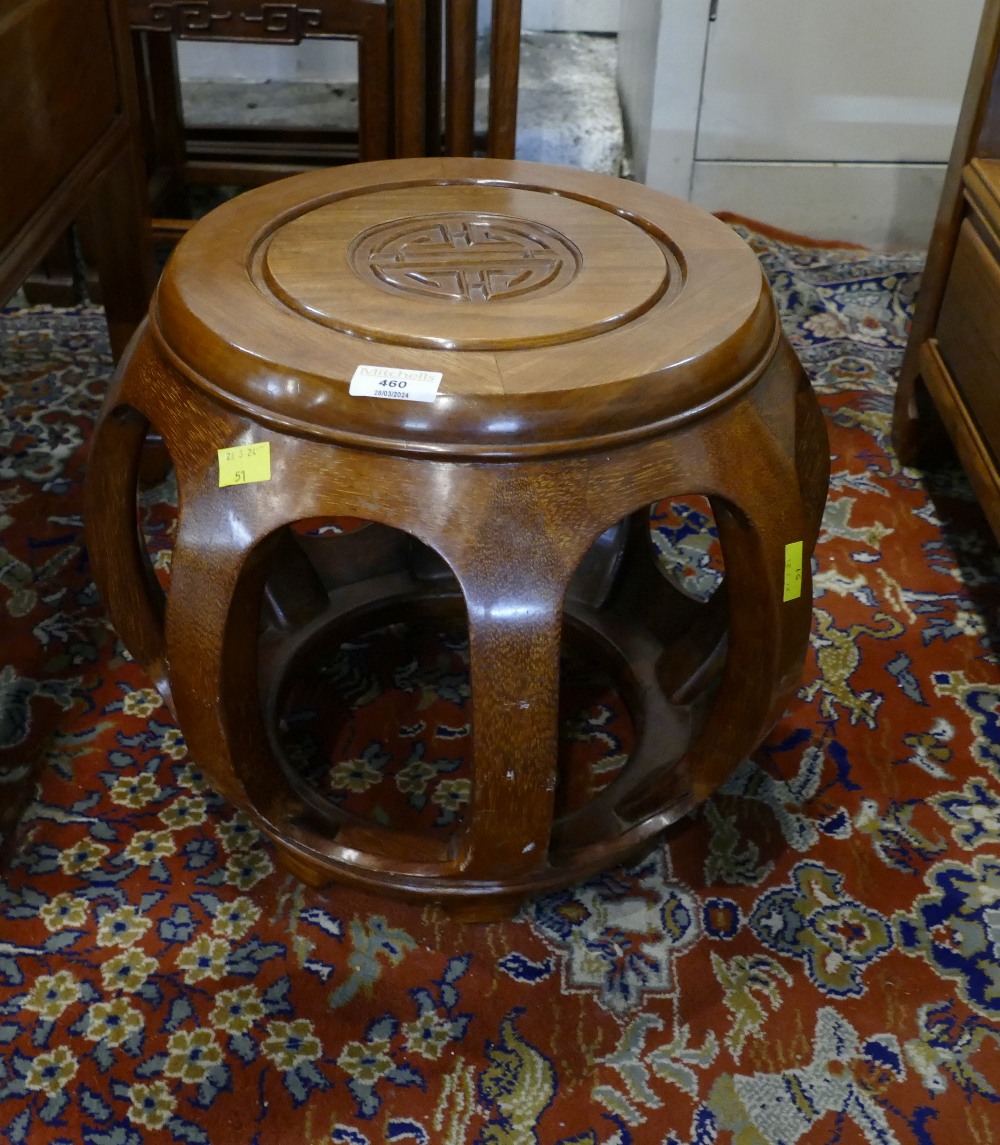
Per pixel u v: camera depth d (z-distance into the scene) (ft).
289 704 4.07
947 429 4.73
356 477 2.55
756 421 2.80
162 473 5.13
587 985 3.22
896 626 4.47
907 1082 3.00
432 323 2.73
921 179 7.27
